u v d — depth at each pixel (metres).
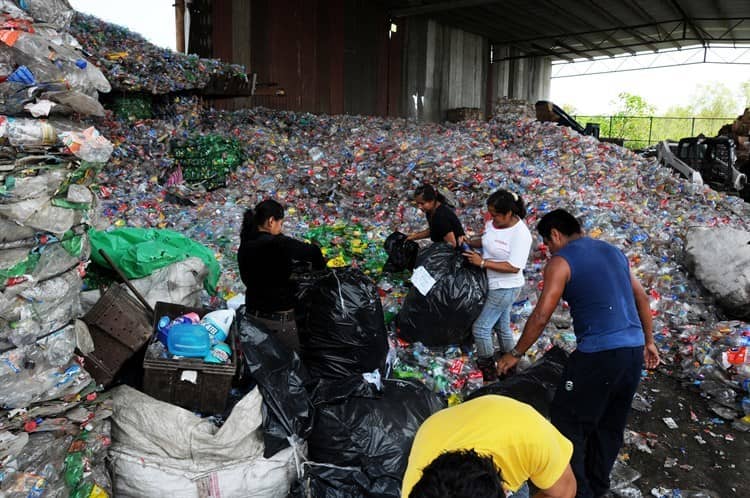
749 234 5.70
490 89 28.56
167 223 6.50
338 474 2.73
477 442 1.64
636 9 22.38
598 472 2.81
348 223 7.12
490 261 3.90
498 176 8.02
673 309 5.38
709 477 3.30
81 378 2.40
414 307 4.02
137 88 8.55
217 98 12.05
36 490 2.07
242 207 7.57
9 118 1.94
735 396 4.07
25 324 2.07
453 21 24.17
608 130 41.38
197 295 3.94
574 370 2.69
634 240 6.40
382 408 2.90
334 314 3.29
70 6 2.44
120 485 2.58
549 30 26.19
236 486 2.57
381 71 21.11
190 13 14.38
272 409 2.72
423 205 4.30
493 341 4.60
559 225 2.88
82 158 2.14
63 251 2.23
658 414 3.99
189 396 2.73
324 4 18.16
